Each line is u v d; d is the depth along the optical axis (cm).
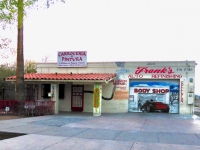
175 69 1797
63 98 1986
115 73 1889
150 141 786
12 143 746
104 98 1886
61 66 2000
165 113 1792
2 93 2358
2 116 1488
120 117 1509
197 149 689
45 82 1745
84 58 1958
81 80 1606
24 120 1260
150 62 1834
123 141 783
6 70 2762
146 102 1855
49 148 693
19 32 1656
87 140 794
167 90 1828
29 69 3222
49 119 1318
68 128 1020
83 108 1941
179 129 1031
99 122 1230
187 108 1761
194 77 1767
